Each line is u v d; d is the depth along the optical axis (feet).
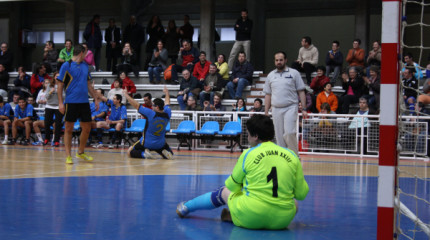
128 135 43.45
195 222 11.84
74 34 64.64
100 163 27.45
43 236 10.05
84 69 26.43
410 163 32.27
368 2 57.36
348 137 38.65
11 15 75.36
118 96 43.09
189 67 51.13
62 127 45.01
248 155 11.21
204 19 56.80
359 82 42.75
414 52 59.00
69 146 26.48
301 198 11.62
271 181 11.00
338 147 38.96
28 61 77.61
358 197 16.33
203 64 48.75
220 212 13.21
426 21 58.44
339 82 49.03
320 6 65.67
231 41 69.77
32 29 77.71
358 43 46.73
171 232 10.68
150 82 52.47
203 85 47.60
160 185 18.31
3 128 45.68
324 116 39.37
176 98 50.19
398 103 8.64
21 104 44.04
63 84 26.25
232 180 11.44
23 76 52.01
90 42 57.31
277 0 67.62
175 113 43.73
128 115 45.14
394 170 8.46
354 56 46.88
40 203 13.99
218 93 44.57
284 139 26.17
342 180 21.25
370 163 31.50
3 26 77.92
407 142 35.01
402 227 11.88
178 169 24.79
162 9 71.72
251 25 51.67
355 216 12.98
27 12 77.36
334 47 46.98
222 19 69.77
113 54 57.67
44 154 32.81
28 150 36.73
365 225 11.84
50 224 11.23
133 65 54.24
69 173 21.86
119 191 16.60
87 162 27.76
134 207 13.65
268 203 10.89
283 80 25.64
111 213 12.72
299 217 12.79
